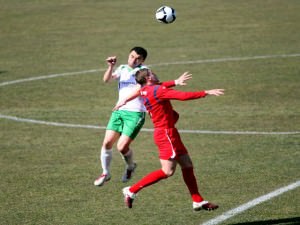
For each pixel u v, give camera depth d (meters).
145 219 25.70
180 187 29.95
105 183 30.81
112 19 88.81
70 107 47.34
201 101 48.47
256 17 87.62
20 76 58.97
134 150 36.53
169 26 82.94
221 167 32.53
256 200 27.59
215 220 25.38
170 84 26.20
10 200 28.39
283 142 36.91
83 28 83.25
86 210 26.97
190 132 39.81
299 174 31.03
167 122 25.55
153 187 30.03
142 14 91.75
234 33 77.56
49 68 62.16
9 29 84.25
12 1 107.12
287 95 49.19
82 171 32.62
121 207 27.30
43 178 31.55
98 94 51.41
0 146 37.69
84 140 38.69
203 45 71.44
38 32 81.75
